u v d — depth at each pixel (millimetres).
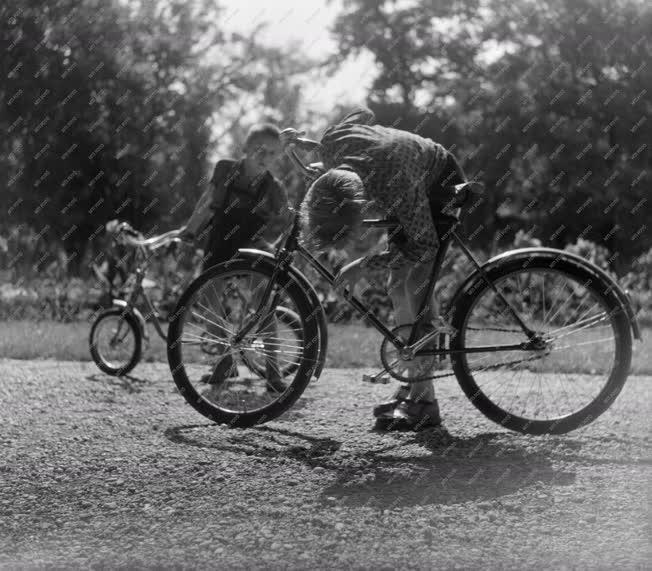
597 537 3781
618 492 4410
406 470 4875
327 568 3498
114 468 5008
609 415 6250
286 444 5512
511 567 3467
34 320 15867
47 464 5105
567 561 3510
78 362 9680
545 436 5574
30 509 4320
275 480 4750
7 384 7945
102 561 3615
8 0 29047
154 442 5594
